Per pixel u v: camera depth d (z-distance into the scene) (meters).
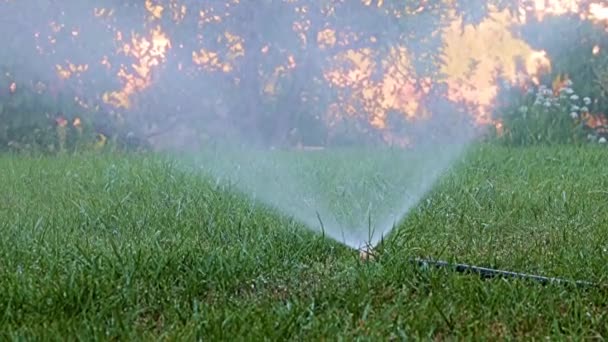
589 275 3.82
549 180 6.90
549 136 10.91
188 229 4.82
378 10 9.75
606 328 3.11
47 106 9.95
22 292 3.36
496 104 10.91
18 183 6.88
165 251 4.06
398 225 5.02
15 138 9.98
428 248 4.37
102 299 3.32
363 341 2.88
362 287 3.48
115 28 9.70
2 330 3.04
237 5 9.74
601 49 11.14
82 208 5.40
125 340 2.90
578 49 11.14
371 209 5.56
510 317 3.20
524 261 4.11
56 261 3.90
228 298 3.47
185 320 3.16
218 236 4.63
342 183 6.93
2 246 4.25
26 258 4.02
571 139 10.99
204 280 3.64
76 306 3.28
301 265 3.99
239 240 4.51
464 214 5.34
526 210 5.55
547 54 11.05
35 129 9.98
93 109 10.03
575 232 4.80
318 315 3.20
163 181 6.82
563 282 3.63
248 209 5.51
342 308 3.32
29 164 8.36
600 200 5.96
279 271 3.88
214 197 5.95
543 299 3.41
